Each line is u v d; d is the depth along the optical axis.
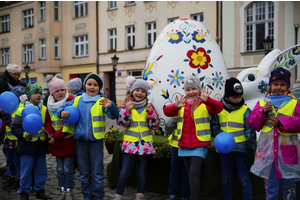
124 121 3.32
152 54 4.58
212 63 4.37
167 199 3.63
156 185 3.93
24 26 24.73
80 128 3.37
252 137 3.15
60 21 22.64
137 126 3.39
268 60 4.74
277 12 13.98
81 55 21.98
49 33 22.33
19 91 4.09
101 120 3.39
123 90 19.83
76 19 21.81
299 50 4.68
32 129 3.22
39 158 3.65
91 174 3.47
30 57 24.58
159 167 3.91
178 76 4.26
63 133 3.50
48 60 22.55
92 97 3.47
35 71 24.06
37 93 3.62
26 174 3.52
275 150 2.76
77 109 3.41
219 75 4.39
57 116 3.56
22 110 3.41
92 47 21.12
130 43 19.61
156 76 4.39
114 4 20.19
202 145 3.19
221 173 3.35
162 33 4.67
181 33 4.45
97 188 3.34
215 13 15.77
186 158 3.31
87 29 21.30
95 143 3.39
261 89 4.61
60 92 3.65
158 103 4.34
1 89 4.34
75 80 4.19
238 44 15.05
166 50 4.41
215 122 3.32
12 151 4.21
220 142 3.01
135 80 3.51
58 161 3.66
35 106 3.54
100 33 20.67
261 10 14.47
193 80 3.27
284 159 2.73
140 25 18.80
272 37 14.28
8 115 3.84
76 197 3.86
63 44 22.75
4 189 4.21
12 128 3.49
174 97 4.25
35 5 23.34
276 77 2.85
